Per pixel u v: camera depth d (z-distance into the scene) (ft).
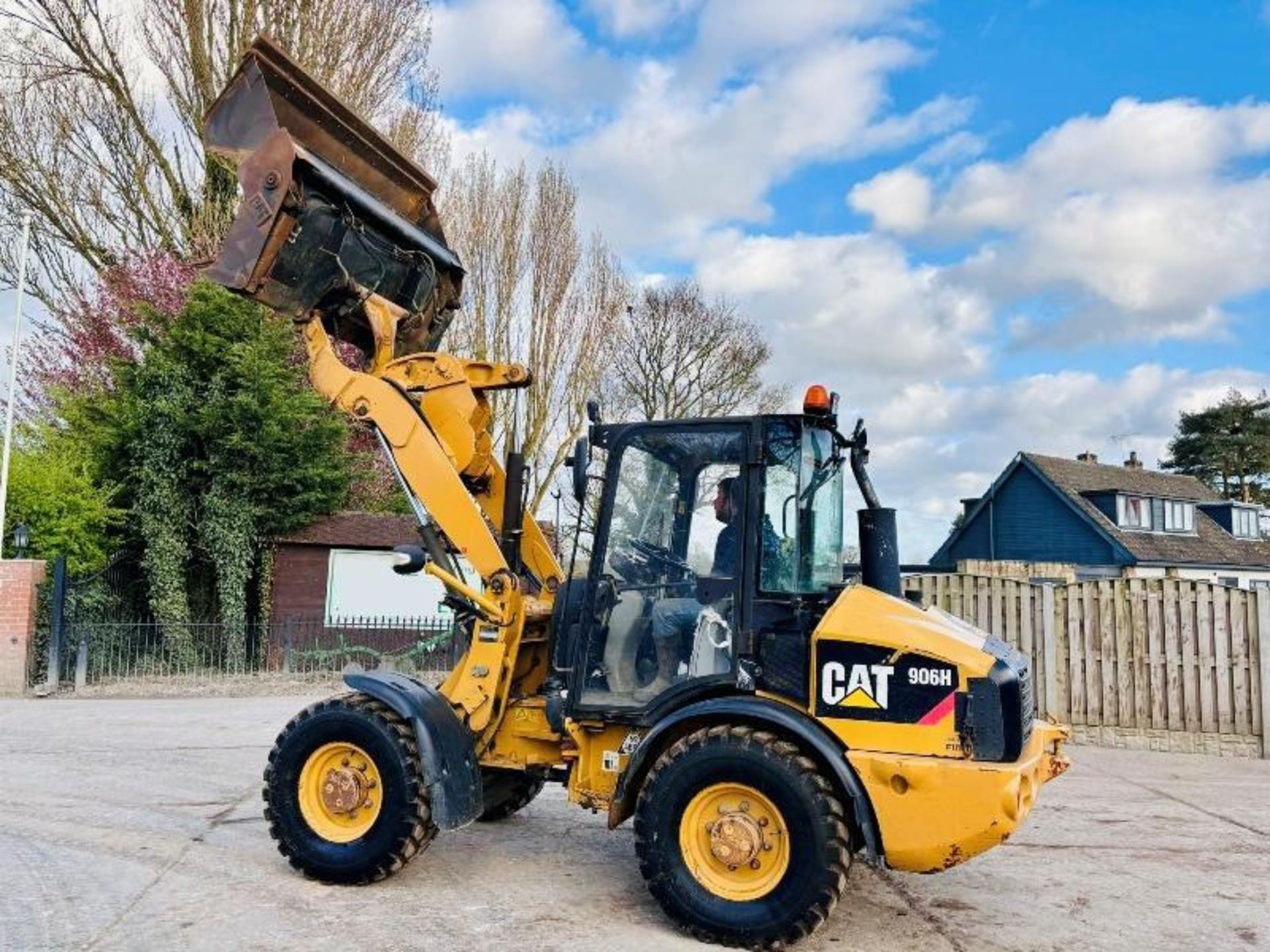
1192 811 26.02
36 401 63.62
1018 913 17.44
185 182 70.90
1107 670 37.19
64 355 64.75
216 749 31.37
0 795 24.40
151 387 53.67
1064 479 108.27
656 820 15.80
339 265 19.79
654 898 16.80
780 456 17.22
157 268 61.52
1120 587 37.19
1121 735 36.73
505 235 79.77
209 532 53.72
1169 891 18.84
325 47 70.08
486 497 21.18
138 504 53.42
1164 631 36.42
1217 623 35.63
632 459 17.84
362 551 57.21
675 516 17.37
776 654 16.19
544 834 22.06
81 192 69.46
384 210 20.56
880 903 17.90
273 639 54.60
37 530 50.16
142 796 24.53
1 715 38.73
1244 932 16.56
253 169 18.85
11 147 68.13
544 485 76.33
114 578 54.08
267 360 54.13
